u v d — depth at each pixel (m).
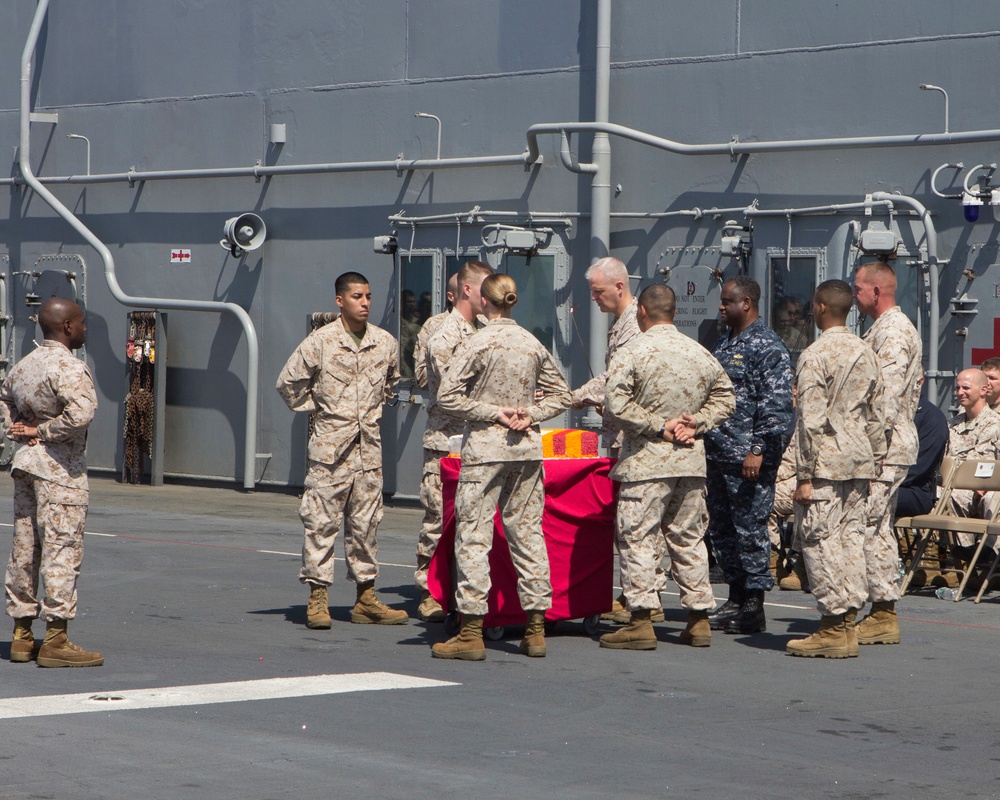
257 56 34.50
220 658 15.21
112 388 37.16
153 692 13.39
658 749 11.64
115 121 37.00
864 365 15.42
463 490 15.45
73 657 14.55
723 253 27.59
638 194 29.41
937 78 25.89
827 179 27.09
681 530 16.25
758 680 14.53
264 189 34.34
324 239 33.44
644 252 29.31
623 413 15.65
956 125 25.69
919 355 16.72
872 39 26.59
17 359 39.03
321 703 13.08
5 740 11.52
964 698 13.85
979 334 25.55
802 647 15.82
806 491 15.57
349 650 15.84
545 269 30.25
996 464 20.48
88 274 37.53
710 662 15.45
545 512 16.50
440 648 15.48
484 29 31.20
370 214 32.75
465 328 16.75
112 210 37.03
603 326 29.30
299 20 33.81
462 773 10.80
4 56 39.09
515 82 30.78
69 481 14.46
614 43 29.64
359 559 17.47
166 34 36.03
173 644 15.98
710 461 17.27
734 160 28.09
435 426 17.84
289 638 16.48
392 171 32.38
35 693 13.30
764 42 27.83
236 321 34.94
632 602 16.00
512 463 15.48
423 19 32.03
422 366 18.03
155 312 35.56
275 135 33.97
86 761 10.94
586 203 29.84
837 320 15.71
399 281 31.83
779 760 11.38
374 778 10.62
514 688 13.95
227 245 34.03
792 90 27.53
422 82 32.09
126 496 33.34
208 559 23.14
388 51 32.53
